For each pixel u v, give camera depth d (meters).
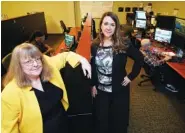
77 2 5.93
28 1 7.09
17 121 1.08
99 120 1.77
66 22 7.37
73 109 1.51
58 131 1.27
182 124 2.38
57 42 6.58
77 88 1.44
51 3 7.11
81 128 1.61
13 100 1.04
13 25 2.74
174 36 3.05
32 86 1.16
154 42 3.65
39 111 1.13
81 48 1.61
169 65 2.59
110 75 1.62
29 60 1.09
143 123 2.41
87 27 2.51
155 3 5.21
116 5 6.09
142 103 2.88
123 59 1.61
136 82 3.57
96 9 5.97
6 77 1.14
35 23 3.96
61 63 1.41
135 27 4.59
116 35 1.58
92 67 1.64
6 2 6.98
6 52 2.46
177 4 3.88
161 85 3.20
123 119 1.80
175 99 2.97
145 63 3.05
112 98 1.71
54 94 1.24
